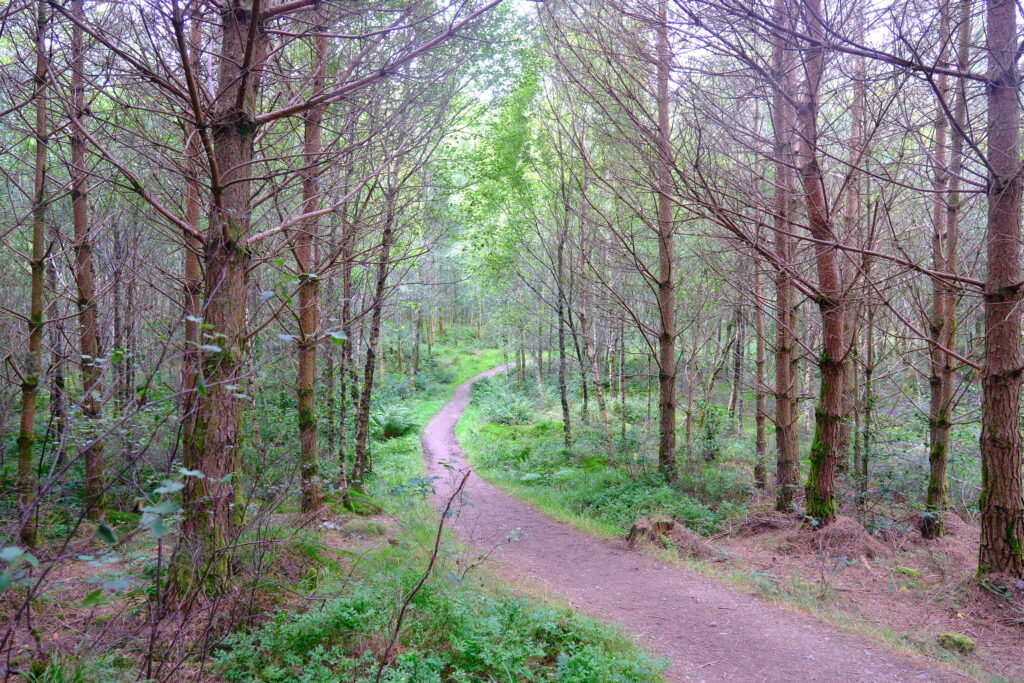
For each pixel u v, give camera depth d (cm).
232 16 519
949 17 568
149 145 575
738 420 1866
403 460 1820
